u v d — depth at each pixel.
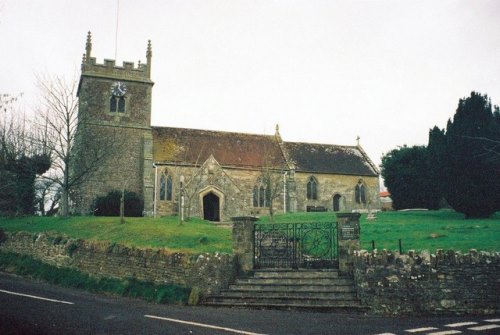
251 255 18.09
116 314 13.77
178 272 17.78
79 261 22.27
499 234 22.38
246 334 11.25
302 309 15.08
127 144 47.59
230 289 16.86
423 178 55.62
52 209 46.22
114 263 20.42
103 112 47.44
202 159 49.28
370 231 26.64
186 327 12.03
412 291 14.86
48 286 20.36
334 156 57.28
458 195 35.72
